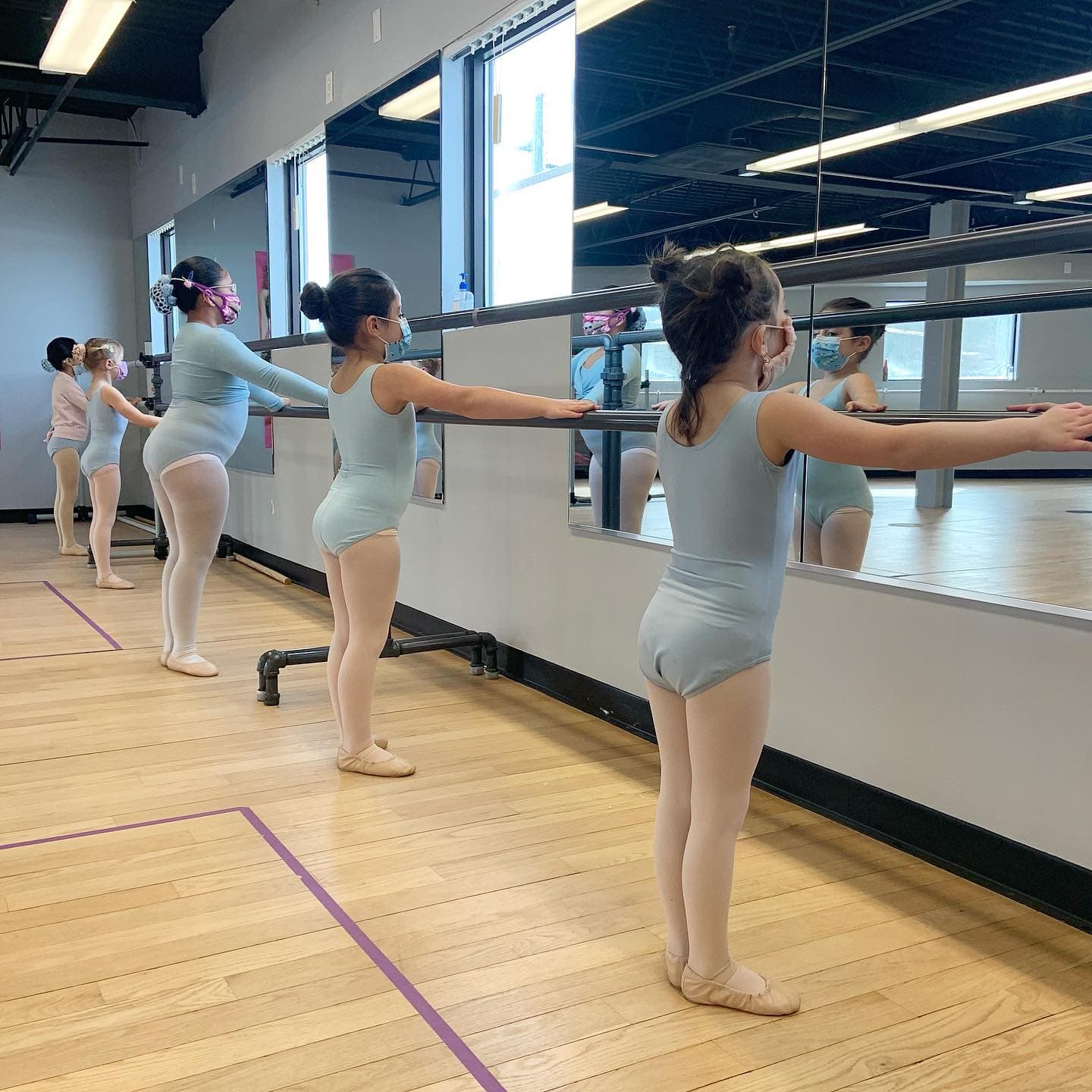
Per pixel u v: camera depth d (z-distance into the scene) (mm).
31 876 2061
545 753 2830
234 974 1695
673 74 2842
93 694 3400
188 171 7379
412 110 4320
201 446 3518
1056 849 1873
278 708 3258
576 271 3271
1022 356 1847
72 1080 1421
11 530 7945
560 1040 1521
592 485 3092
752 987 1597
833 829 2303
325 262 5840
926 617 2084
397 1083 1419
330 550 2596
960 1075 1440
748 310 1451
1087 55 1816
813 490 2340
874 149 2248
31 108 8156
